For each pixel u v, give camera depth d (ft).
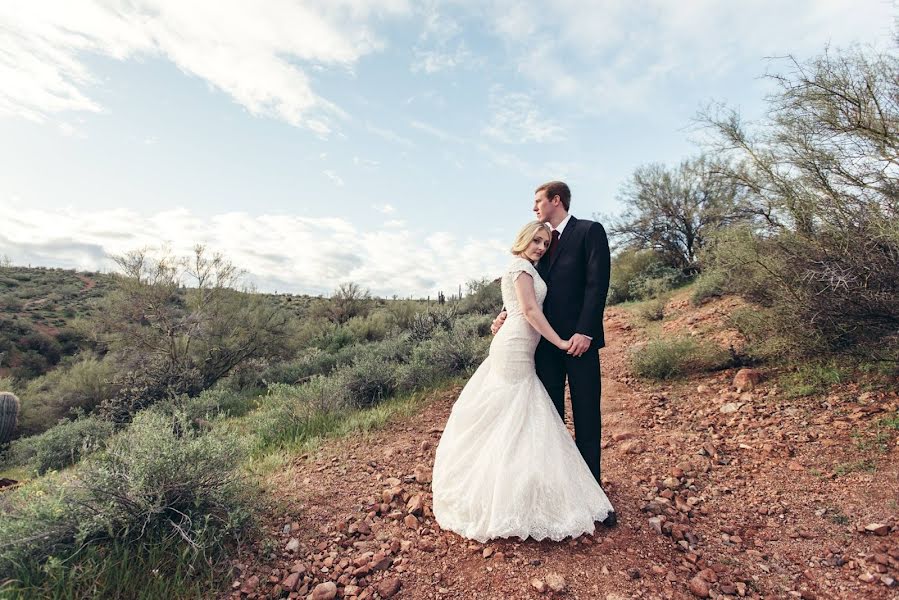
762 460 13.79
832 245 16.20
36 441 29.30
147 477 10.09
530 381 11.02
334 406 21.53
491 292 55.57
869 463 12.36
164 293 42.47
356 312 70.49
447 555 9.86
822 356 18.21
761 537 10.53
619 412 19.26
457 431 11.41
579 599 8.41
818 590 8.75
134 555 9.21
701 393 19.85
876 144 16.22
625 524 10.77
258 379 42.47
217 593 8.86
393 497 12.39
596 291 10.60
